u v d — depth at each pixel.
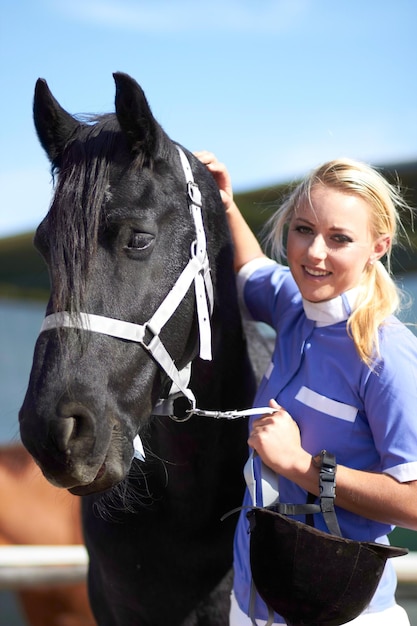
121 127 1.47
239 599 1.57
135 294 1.43
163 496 1.75
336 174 1.55
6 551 3.10
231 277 1.79
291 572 1.40
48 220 1.45
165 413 1.60
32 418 1.32
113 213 1.42
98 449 1.33
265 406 1.61
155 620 1.81
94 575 1.96
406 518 1.43
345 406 1.52
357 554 1.36
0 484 3.69
